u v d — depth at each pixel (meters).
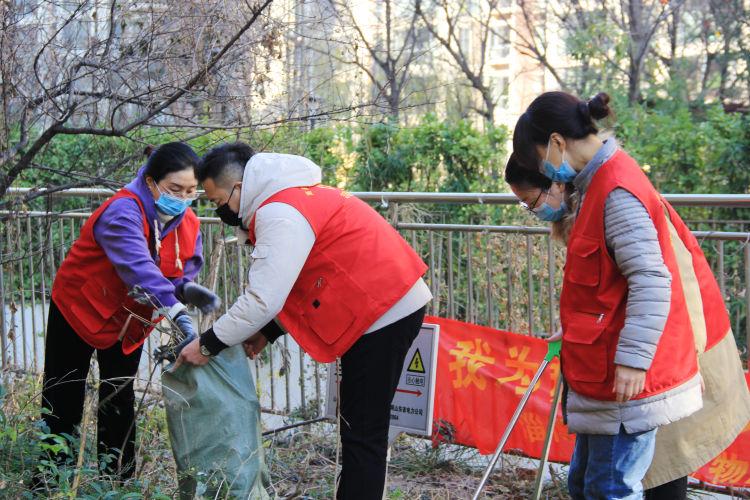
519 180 3.21
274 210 3.03
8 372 5.04
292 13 4.60
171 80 4.18
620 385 2.75
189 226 3.77
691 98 15.74
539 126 2.91
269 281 2.97
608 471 2.90
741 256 4.78
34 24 4.39
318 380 4.89
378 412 3.15
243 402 3.25
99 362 3.79
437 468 4.58
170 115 4.23
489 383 4.47
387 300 3.08
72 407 3.73
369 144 9.12
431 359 3.96
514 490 4.30
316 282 3.11
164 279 3.40
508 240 4.55
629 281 2.75
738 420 3.25
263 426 4.88
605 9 15.96
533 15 17.70
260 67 4.46
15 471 3.43
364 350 3.11
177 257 3.69
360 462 3.12
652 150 9.77
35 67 4.10
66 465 3.38
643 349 2.70
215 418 3.19
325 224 3.09
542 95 2.96
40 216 5.39
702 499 4.12
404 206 5.22
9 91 4.19
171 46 4.19
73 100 4.29
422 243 5.03
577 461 3.13
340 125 8.25
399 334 3.14
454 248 5.04
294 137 4.89
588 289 2.89
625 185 2.78
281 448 4.56
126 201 3.47
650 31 15.34
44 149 4.93
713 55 15.85
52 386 3.69
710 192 9.62
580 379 2.91
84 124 4.90
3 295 5.59
